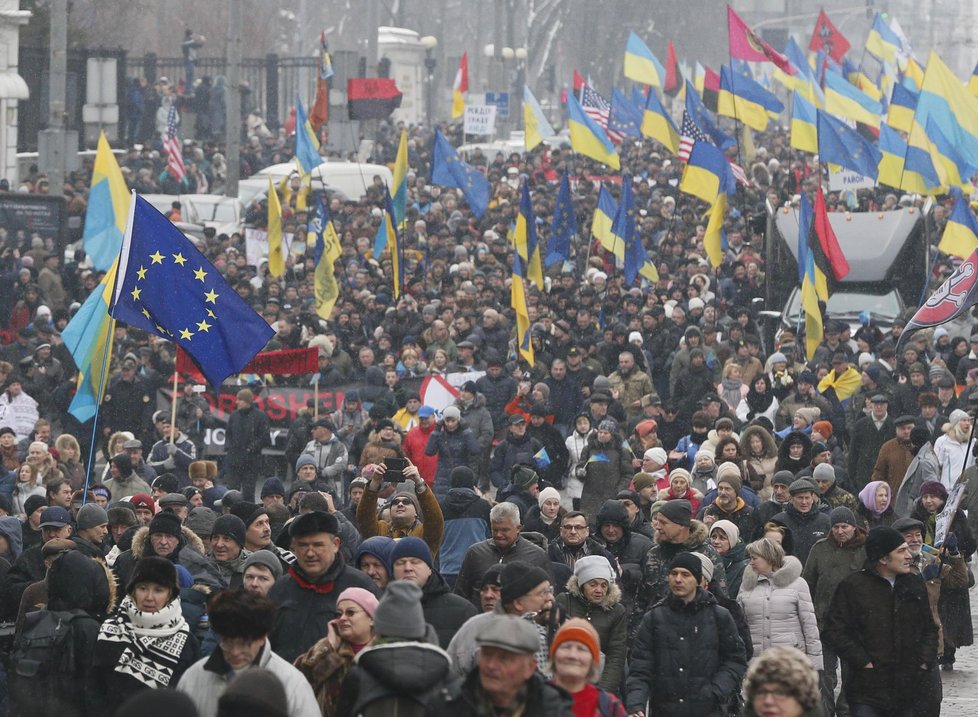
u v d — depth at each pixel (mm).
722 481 32188
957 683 32781
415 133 149875
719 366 59219
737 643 22984
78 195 91062
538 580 19625
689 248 86375
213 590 22969
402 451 41812
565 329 58500
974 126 79438
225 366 30297
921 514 33719
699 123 97062
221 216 94812
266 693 13242
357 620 18328
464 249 80750
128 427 52375
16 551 28953
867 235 72500
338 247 67062
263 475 52594
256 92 184125
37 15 111250
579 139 89688
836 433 51344
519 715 15242
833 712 28453
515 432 45062
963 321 66312
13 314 64312
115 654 20234
